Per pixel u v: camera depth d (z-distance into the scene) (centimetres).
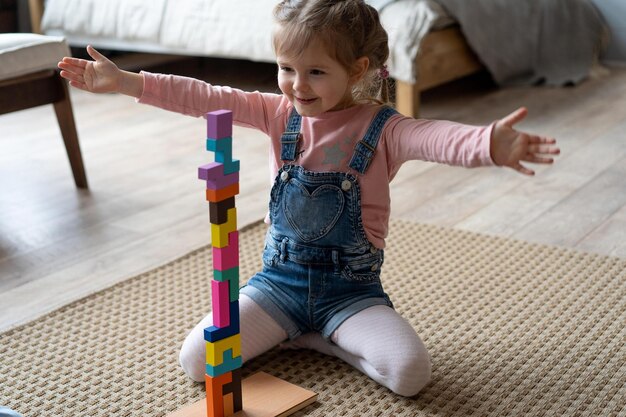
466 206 195
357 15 113
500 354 131
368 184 120
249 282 130
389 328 119
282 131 126
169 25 294
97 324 143
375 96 125
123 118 276
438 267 162
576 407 116
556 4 313
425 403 118
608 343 133
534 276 158
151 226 188
